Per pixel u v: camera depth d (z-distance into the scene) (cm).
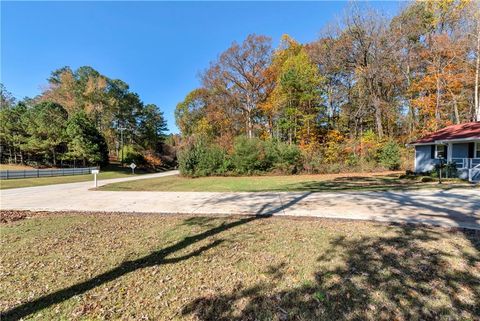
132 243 433
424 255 338
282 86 2558
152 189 1191
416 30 2245
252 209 660
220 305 246
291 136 2725
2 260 369
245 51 2914
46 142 3192
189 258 362
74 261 362
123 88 4675
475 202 651
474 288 258
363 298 247
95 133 3609
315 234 442
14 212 706
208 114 3222
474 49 1909
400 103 2459
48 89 3994
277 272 309
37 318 236
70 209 732
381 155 2039
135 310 243
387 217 527
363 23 2338
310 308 236
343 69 2597
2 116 3209
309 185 1171
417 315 220
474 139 1221
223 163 1989
